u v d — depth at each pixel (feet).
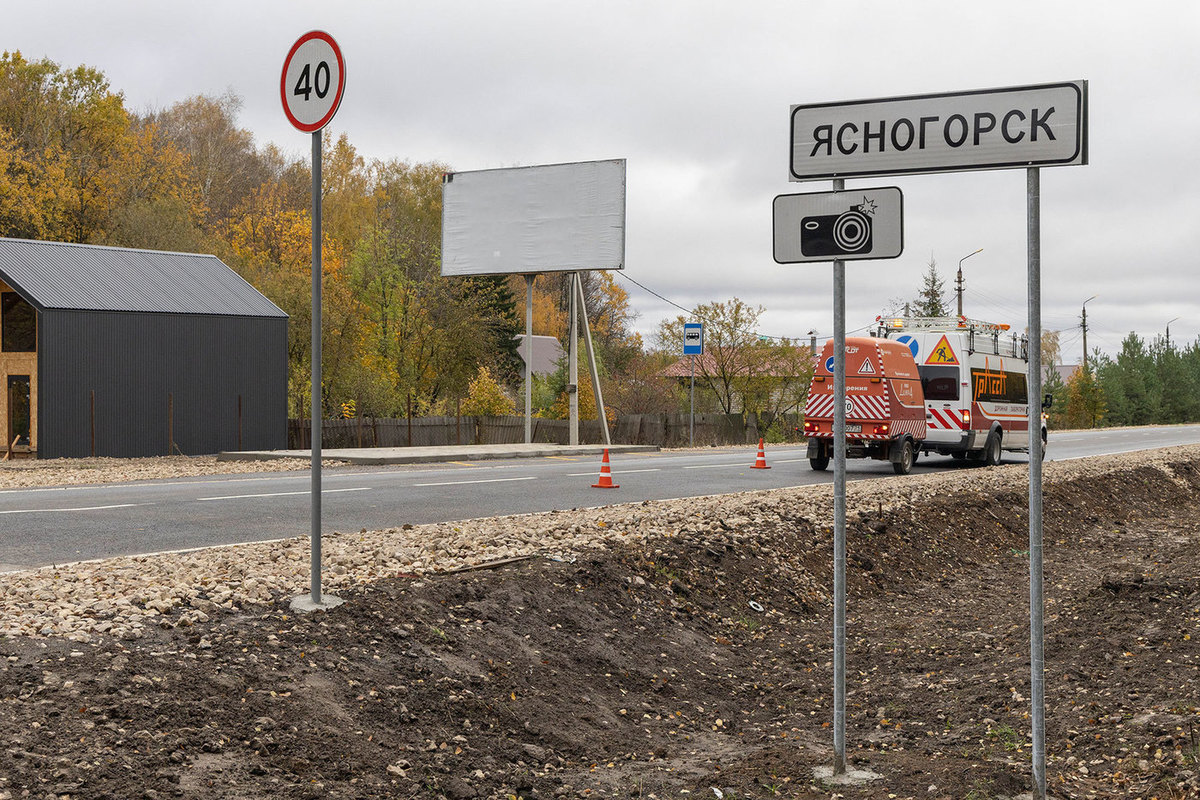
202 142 204.23
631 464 76.69
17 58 160.15
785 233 17.07
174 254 100.12
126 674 17.54
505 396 125.08
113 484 54.19
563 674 23.21
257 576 24.71
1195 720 20.13
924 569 40.40
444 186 102.32
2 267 81.25
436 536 32.30
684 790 17.75
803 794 17.30
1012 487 56.39
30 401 84.33
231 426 91.45
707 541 34.99
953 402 74.43
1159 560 41.68
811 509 42.80
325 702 18.43
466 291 153.07
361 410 114.01
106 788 14.42
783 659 28.07
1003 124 16.07
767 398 144.66
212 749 16.05
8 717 15.55
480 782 17.34
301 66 22.59
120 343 83.97
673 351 145.38
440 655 21.89
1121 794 17.48
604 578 29.17
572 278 100.22
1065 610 31.35
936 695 24.30
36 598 21.76
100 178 155.74
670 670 25.46
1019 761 19.24
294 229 162.71
